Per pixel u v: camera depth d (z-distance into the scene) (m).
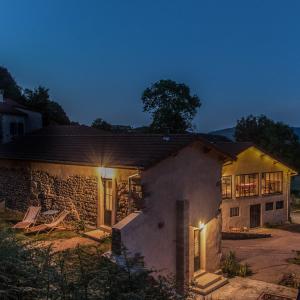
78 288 4.62
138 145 15.58
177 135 15.30
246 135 46.25
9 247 5.17
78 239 14.16
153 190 13.34
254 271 15.77
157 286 5.09
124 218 12.89
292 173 29.23
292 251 19.20
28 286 4.70
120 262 5.91
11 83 50.03
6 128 33.03
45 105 42.81
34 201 18.48
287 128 44.59
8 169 20.22
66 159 16.62
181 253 13.95
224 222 24.94
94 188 15.38
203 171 15.28
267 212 27.47
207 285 13.58
